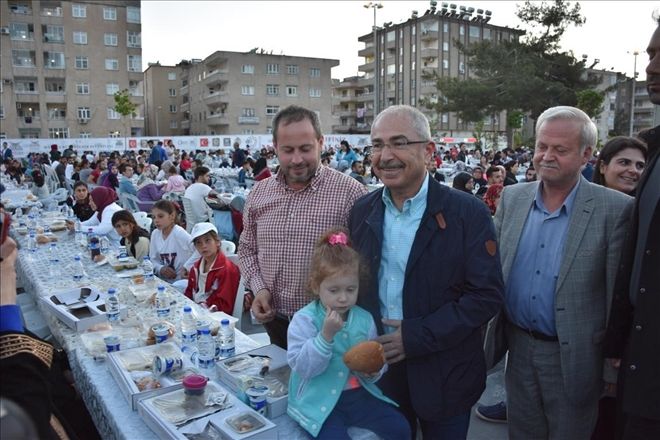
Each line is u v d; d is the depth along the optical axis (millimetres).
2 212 1493
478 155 24578
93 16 54875
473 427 3367
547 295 2252
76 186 8203
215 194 8703
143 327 2857
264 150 24281
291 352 1940
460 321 1890
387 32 69312
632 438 1900
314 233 2551
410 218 2072
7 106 51906
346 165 15633
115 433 1914
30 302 4371
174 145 31000
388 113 2031
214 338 2643
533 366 2322
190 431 1744
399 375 2145
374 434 1905
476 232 1977
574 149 2150
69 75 54438
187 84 73750
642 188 1953
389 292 2078
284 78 62344
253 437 1691
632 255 1966
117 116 57156
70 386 2609
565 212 2242
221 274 3953
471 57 39094
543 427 2387
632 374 1864
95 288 3631
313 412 1888
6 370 1381
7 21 51281
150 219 7566
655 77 1958
